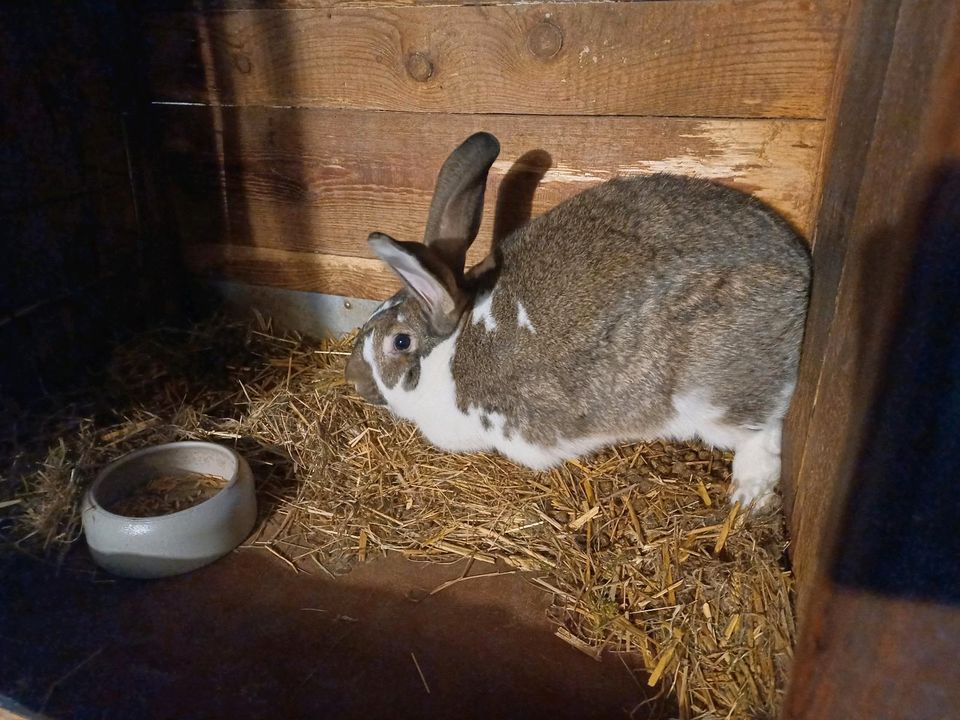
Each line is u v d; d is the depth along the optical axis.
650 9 0.60
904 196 0.26
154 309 0.93
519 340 0.62
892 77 0.38
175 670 0.53
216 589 0.60
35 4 0.73
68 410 0.77
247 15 0.75
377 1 0.69
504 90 0.68
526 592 0.59
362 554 0.63
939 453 0.22
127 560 0.61
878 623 0.24
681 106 0.63
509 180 0.72
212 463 0.70
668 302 0.58
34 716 0.50
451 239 0.66
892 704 0.25
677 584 0.55
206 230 0.91
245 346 0.88
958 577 0.23
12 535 0.66
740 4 0.58
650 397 0.60
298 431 0.75
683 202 0.60
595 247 0.61
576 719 0.48
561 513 0.64
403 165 0.76
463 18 0.66
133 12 0.81
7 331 0.75
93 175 0.82
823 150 0.59
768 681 0.48
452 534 0.65
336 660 0.53
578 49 0.64
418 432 0.75
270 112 0.80
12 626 0.57
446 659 0.53
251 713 0.49
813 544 0.45
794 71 0.59
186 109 0.84
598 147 0.67
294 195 0.84
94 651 0.55
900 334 0.22
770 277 0.57
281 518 0.68
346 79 0.74
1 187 0.72
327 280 0.87
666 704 0.49
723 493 0.63
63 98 0.77
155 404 0.79
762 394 0.59
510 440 0.66
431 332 0.66
